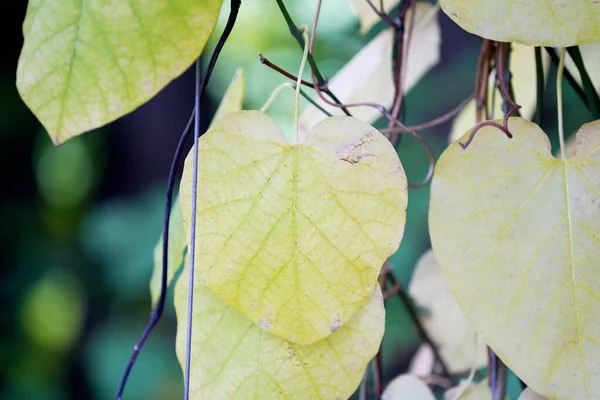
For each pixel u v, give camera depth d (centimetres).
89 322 306
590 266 75
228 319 78
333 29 288
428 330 113
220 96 331
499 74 83
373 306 76
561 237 75
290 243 74
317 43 289
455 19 74
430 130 284
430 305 113
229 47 327
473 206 75
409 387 92
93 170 323
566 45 73
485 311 75
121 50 74
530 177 75
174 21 74
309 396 76
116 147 322
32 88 74
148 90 74
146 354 295
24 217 309
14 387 302
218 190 75
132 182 324
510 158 76
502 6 73
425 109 289
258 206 74
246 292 75
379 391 96
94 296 304
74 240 315
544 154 76
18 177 303
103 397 290
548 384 74
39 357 306
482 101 92
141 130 319
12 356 304
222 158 75
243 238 74
